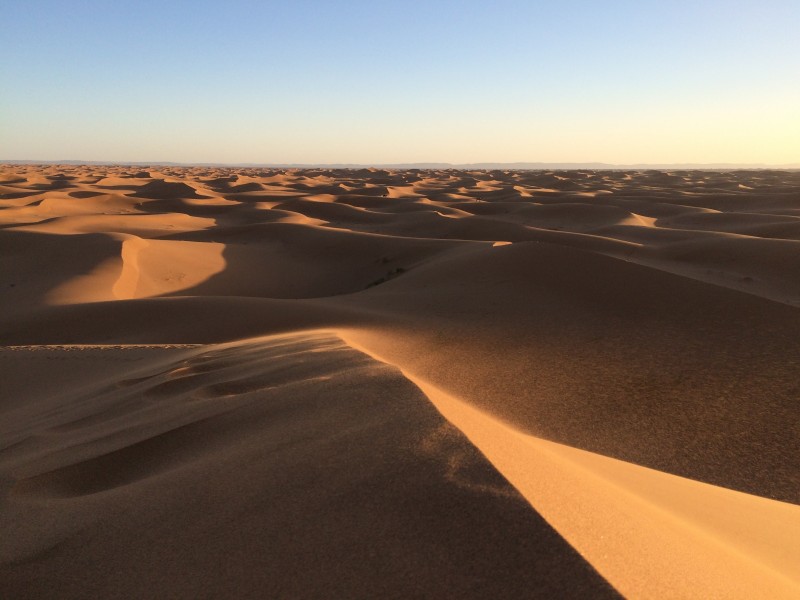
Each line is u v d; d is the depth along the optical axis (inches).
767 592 125.6
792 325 587.8
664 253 1593.3
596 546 112.0
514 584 99.5
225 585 114.1
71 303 969.5
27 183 4975.4
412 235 2443.4
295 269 1804.9
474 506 122.6
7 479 215.2
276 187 5511.8
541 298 761.0
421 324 661.9
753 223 2353.6
